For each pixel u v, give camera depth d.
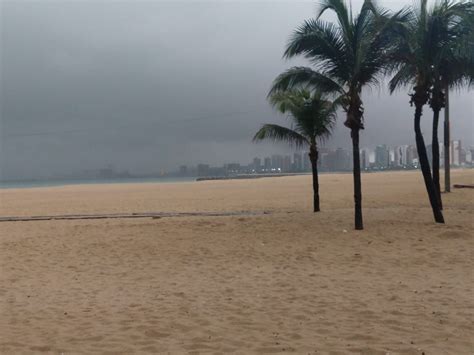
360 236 10.92
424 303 5.71
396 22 11.47
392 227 11.93
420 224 12.17
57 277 8.41
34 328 5.37
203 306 6.09
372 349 4.27
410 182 40.06
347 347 4.37
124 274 8.45
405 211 15.45
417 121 12.45
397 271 7.58
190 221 15.30
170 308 6.04
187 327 5.22
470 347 4.23
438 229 11.24
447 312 5.30
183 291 6.98
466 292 6.12
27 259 10.27
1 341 4.89
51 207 25.00
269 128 16.94
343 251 9.44
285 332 4.91
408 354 4.12
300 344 4.52
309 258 9.00
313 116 16.33
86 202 28.58
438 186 15.43
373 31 11.44
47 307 6.33
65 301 6.64
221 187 46.00
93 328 5.30
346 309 5.64
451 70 14.71
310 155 17.02
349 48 11.88
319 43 12.05
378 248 9.50
